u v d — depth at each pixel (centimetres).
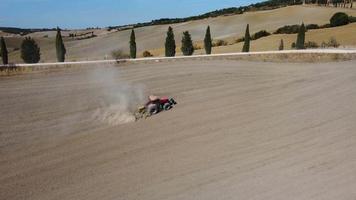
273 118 2422
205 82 3603
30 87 3806
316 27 10050
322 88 3039
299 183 1611
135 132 2380
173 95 3231
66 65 5153
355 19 10138
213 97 3048
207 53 6600
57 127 2608
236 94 3083
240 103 2812
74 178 1819
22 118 2811
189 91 3319
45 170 1934
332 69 3756
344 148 1905
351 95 2777
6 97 3412
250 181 1658
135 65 5084
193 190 1622
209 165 1839
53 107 3061
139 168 1864
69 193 1678
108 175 1819
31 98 3356
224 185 1644
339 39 7888
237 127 2314
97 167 1920
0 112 2964
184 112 2702
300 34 6612
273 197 1521
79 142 2298
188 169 1812
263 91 3109
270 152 1928
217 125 2375
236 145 2047
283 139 2077
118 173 1831
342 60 4553
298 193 1537
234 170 1769
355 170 1680
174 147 2088
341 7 14575
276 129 2230
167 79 3856
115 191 1662
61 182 1789
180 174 1770
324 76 3459
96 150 2144
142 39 14238
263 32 10106
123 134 2367
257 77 3666
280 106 2662
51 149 2222
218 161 1875
